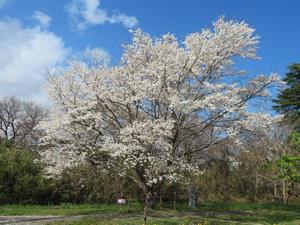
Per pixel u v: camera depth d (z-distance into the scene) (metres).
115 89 19.20
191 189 25.52
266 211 23.89
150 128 17.61
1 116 50.81
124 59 20.20
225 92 18.86
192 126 19.81
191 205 25.14
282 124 28.42
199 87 19.44
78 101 19.38
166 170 18.44
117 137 18.97
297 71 31.44
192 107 17.56
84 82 19.58
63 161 19.70
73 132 19.69
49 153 20.05
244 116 18.88
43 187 23.52
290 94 30.89
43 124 19.88
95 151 19.53
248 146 22.06
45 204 24.03
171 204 26.67
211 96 17.72
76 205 23.47
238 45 19.44
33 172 23.95
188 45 18.94
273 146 28.95
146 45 20.06
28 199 23.61
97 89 19.03
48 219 16.62
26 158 24.09
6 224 15.09
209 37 19.17
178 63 18.59
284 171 19.36
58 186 24.36
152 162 17.81
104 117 19.86
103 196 25.52
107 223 15.35
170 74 18.45
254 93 19.94
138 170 19.78
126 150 17.52
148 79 19.05
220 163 31.72
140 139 17.78
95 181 24.86
